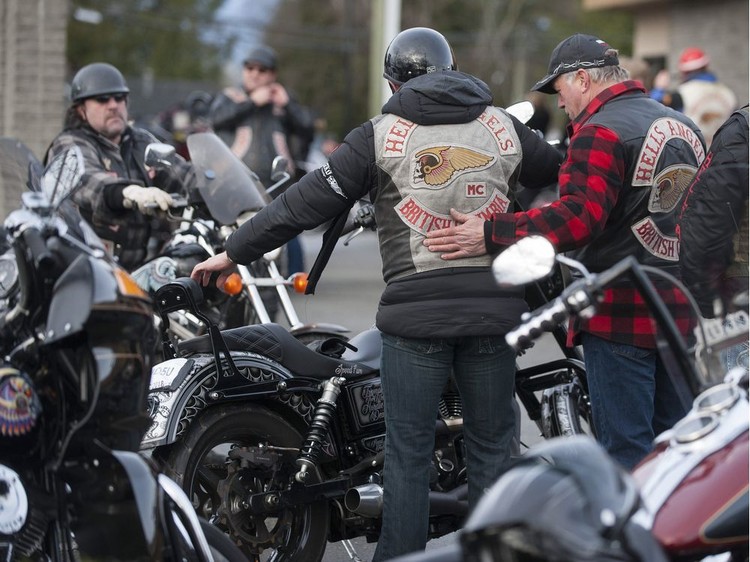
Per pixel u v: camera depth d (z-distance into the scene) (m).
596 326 8.44
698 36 32.59
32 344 6.29
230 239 8.10
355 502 8.50
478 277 7.70
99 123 12.29
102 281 6.06
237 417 8.52
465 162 7.70
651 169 8.33
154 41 90.81
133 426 6.25
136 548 6.10
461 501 9.04
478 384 7.89
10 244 6.41
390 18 34.31
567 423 9.52
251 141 18.14
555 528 4.41
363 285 25.22
